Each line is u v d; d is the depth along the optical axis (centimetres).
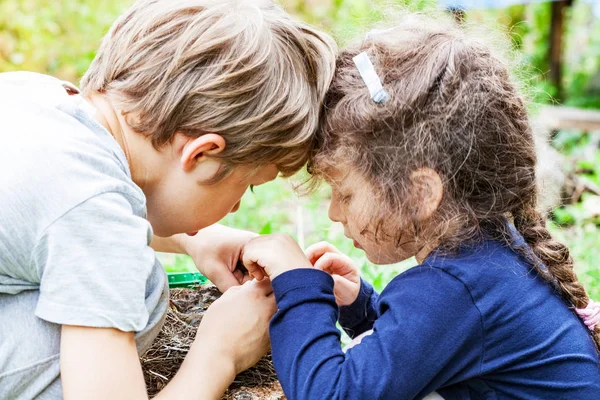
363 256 157
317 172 96
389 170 91
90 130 87
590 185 262
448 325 86
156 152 91
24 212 80
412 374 85
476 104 91
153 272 89
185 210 94
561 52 548
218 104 88
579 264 167
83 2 383
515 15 567
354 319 109
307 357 87
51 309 80
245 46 89
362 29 109
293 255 95
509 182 94
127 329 82
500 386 91
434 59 92
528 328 88
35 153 81
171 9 92
